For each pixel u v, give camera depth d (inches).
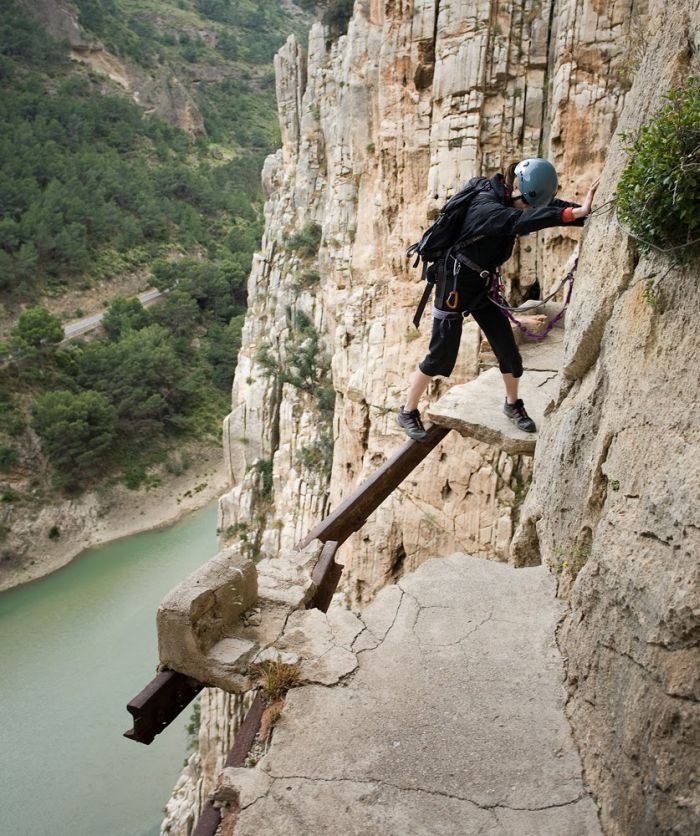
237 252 3850.9
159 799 1280.8
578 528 213.6
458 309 246.4
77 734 1411.2
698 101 162.2
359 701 175.9
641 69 223.6
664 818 128.8
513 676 181.9
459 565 224.1
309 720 171.6
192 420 2883.9
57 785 1307.8
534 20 627.5
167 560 2150.6
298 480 1469.0
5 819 1237.7
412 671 183.9
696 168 156.9
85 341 2942.9
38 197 3378.4
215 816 156.0
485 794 154.3
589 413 214.8
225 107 5856.3
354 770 159.8
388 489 289.4
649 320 183.3
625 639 153.6
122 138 4414.4
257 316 1779.0
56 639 1723.7
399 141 743.7
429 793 154.8
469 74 639.8
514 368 272.2
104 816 1246.3
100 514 2368.4
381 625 198.8
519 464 678.5
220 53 6446.9
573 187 588.4
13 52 4554.6
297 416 1551.4
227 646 188.2
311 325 1578.5
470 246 235.0
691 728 128.2
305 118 1612.9
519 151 645.9
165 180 4200.3
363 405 887.1
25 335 2645.2
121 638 1723.7
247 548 1590.8
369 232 954.7
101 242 3501.5
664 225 171.0
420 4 692.7
